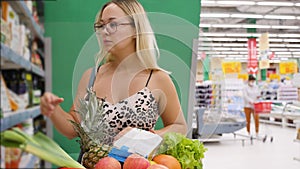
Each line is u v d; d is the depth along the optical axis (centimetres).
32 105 56
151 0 169
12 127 52
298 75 400
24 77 55
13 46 53
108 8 99
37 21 61
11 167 51
